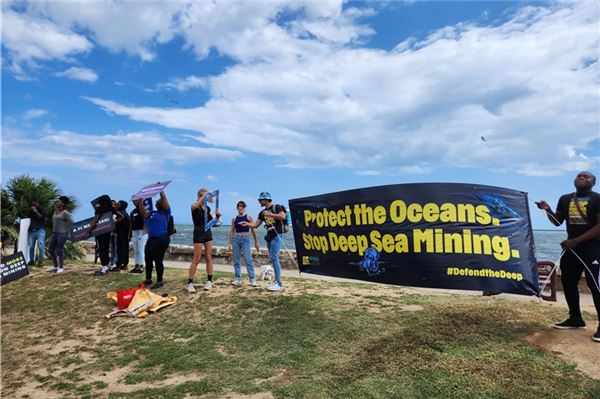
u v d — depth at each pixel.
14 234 12.29
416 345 5.00
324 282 9.21
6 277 9.69
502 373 4.23
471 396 3.88
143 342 5.96
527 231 5.50
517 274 5.46
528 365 4.38
